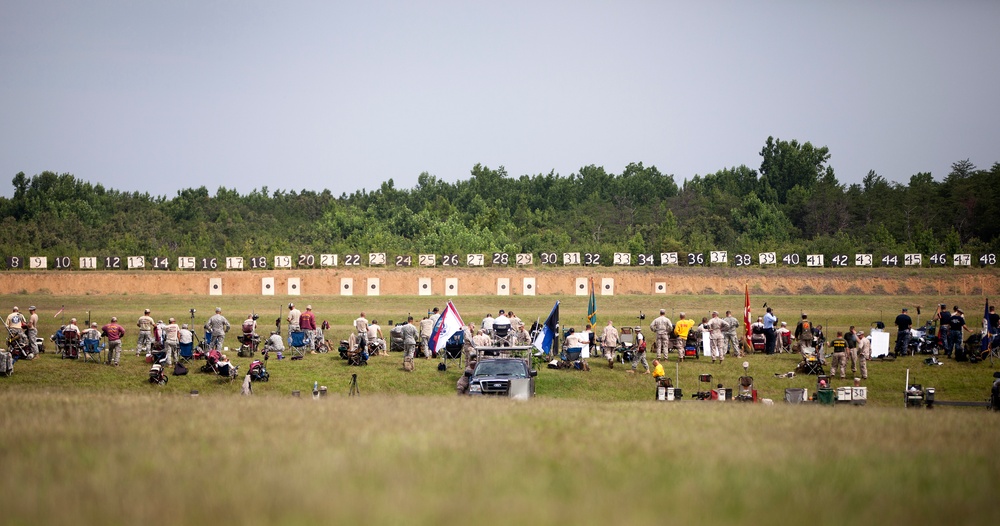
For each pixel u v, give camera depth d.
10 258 124.69
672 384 50.12
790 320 86.69
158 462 18.88
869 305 102.69
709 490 17.25
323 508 15.32
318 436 22.38
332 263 125.50
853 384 51.12
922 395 42.81
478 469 18.73
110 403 31.31
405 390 49.47
